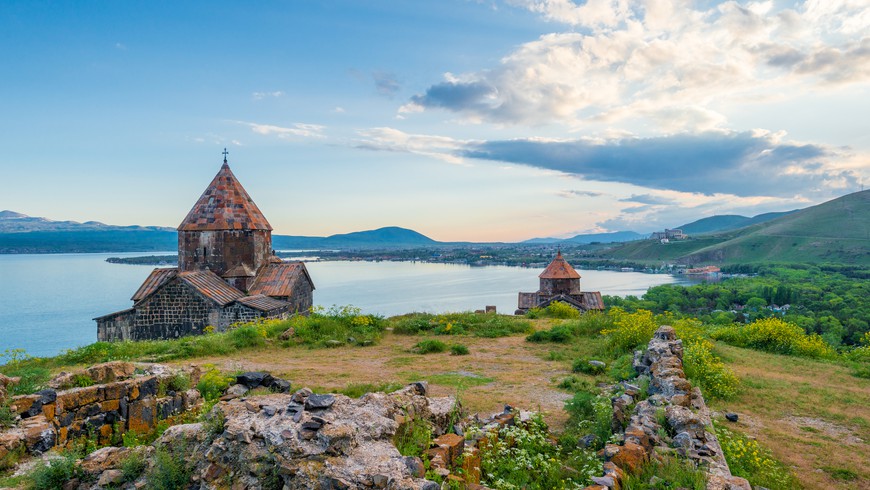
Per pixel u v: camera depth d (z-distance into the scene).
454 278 172.62
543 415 10.47
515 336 22.58
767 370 15.05
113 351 17.59
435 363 16.38
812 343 18.69
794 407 11.42
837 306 89.44
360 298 112.81
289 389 12.14
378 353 18.39
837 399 12.02
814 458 8.55
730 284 126.88
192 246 29.94
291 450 5.21
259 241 31.28
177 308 26.48
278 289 30.19
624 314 22.84
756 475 7.54
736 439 8.90
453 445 6.64
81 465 6.41
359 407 6.27
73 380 9.45
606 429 8.70
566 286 48.19
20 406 8.03
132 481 6.07
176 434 6.33
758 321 20.50
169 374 10.51
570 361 16.64
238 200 31.20
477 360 16.89
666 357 11.38
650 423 7.45
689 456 6.43
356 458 5.23
